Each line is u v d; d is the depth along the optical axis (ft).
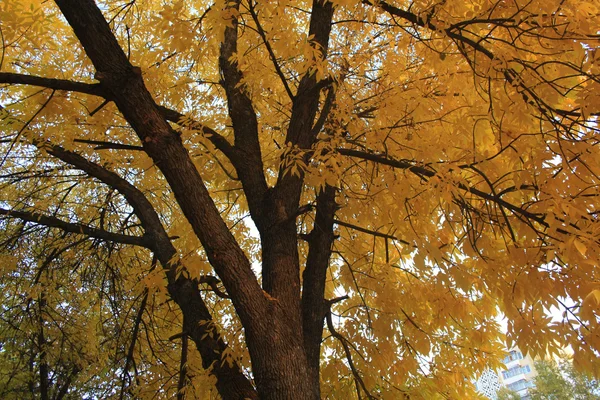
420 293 13.52
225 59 13.28
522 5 8.73
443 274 10.70
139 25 14.76
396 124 10.94
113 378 16.33
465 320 13.93
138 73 9.63
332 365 14.15
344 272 14.67
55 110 11.36
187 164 9.70
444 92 11.44
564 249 8.43
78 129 12.21
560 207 8.24
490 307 13.98
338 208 11.77
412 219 11.43
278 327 9.04
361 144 11.68
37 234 17.33
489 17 8.61
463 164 10.42
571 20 7.92
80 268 18.24
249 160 11.72
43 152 11.54
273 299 9.34
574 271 8.81
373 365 13.46
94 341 19.43
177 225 16.05
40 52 13.96
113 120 13.15
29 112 11.78
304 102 11.59
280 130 13.78
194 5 15.40
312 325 10.76
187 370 12.09
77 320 19.66
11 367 25.58
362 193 12.86
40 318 18.76
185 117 10.46
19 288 18.31
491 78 9.27
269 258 10.31
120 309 17.19
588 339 8.74
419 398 13.38
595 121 8.79
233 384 9.45
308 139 11.46
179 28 9.84
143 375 15.67
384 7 9.89
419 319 13.89
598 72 8.70
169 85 13.69
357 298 15.49
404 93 10.72
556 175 9.11
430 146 10.43
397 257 15.88
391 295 13.61
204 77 16.43
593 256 8.38
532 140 9.78
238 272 9.20
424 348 13.52
